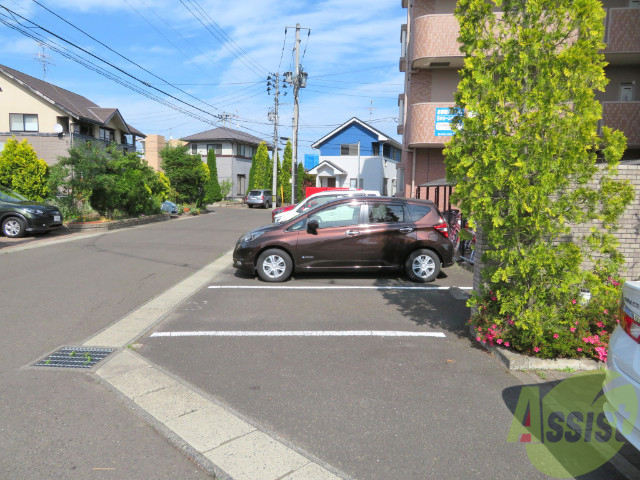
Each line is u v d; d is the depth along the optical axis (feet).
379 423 11.28
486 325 16.21
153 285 26.63
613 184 14.19
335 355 15.79
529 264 14.32
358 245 27.99
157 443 10.32
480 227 17.92
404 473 9.35
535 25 14.62
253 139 169.58
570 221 14.69
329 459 9.78
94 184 59.16
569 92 14.05
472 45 15.58
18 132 85.35
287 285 27.09
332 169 115.96
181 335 17.81
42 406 11.88
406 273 28.35
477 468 9.57
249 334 17.98
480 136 14.92
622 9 44.45
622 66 48.75
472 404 12.32
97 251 38.81
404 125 73.72
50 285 25.82
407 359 15.46
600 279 14.76
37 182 59.41
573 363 14.64
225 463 9.57
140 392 12.76
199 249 41.63
